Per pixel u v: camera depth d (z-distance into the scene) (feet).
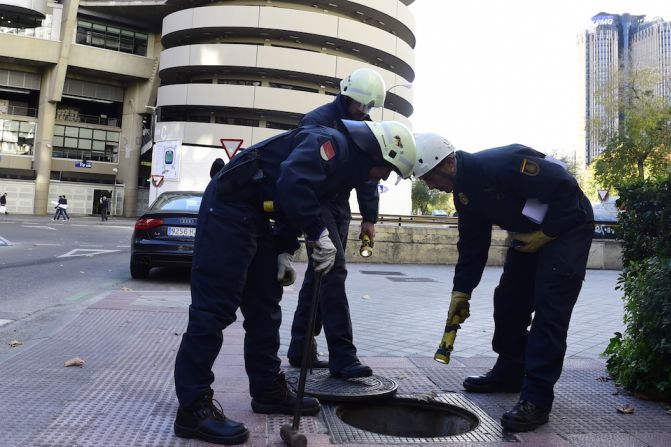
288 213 8.59
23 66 149.89
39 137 151.74
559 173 9.80
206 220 9.04
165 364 12.98
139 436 8.75
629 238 12.99
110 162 163.84
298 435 8.30
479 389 11.77
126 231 83.76
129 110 162.40
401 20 149.18
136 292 25.13
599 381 12.91
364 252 13.37
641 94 113.19
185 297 23.77
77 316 18.47
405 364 14.01
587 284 38.06
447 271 45.44
